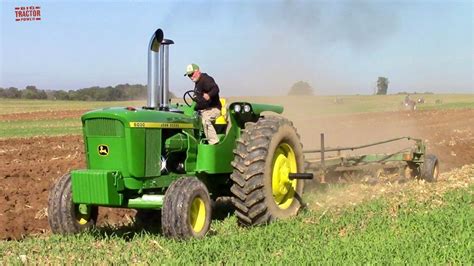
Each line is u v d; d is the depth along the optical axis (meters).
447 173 13.51
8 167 15.50
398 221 7.57
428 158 11.88
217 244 6.61
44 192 11.57
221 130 8.61
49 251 6.72
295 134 8.77
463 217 7.60
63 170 14.80
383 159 11.84
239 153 7.99
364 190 10.45
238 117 8.64
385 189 10.44
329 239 6.78
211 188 8.63
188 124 7.98
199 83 8.27
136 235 7.45
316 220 8.03
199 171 7.98
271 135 8.12
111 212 9.65
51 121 44.50
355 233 7.11
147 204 7.20
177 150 7.71
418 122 33.59
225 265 5.76
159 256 6.29
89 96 96.50
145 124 7.24
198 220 7.26
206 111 8.27
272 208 8.03
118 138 7.13
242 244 6.65
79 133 31.36
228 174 8.67
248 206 7.82
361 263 5.64
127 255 6.32
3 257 6.56
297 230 7.31
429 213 8.00
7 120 46.09
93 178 6.93
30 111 60.34
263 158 7.88
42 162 16.92
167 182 7.62
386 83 95.50
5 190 11.71
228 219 8.53
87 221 7.69
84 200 7.00
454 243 6.33
